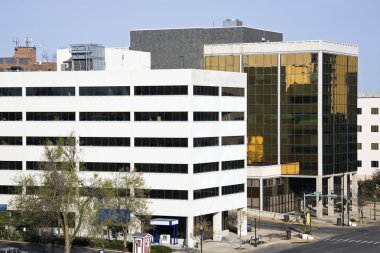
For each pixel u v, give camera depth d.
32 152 131.50
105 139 127.25
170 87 124.00
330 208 166.88
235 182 134.75
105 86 127.38
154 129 124.88
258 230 142.00
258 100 169.12
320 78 164.25
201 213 125.50
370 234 140.00
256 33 192.75
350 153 175.50
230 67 172.25
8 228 124.75
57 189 109.38
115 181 119.75
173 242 123.56
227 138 132.38
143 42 191.25
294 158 166.38
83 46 142.62
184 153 123.38
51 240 119.31
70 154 123.69
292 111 166.50
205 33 187.12
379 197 197.38
